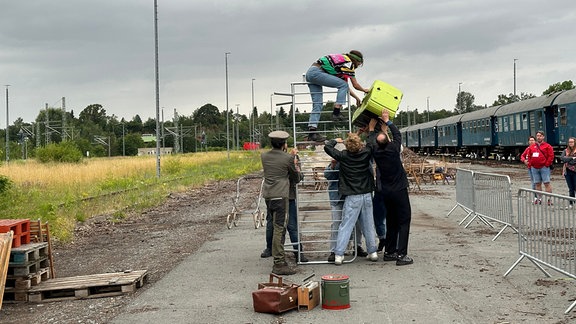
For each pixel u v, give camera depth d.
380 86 10.48
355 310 7.38
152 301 8.16
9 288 8.60
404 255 10.08
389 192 10.02
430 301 7.64
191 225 17.20
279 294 7.33
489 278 8.86
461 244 11.91
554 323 6.57
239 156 81.25
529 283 8.47
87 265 11.50
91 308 8.04
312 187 27.34
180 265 10.67
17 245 8.78
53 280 9.18
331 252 10.58
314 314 7.32
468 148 59.06
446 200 21.36
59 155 60.12
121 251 13.05
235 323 7.02
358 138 10.09
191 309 7.67
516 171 36.22
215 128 190.00
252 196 27.02
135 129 190.62
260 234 14.51
